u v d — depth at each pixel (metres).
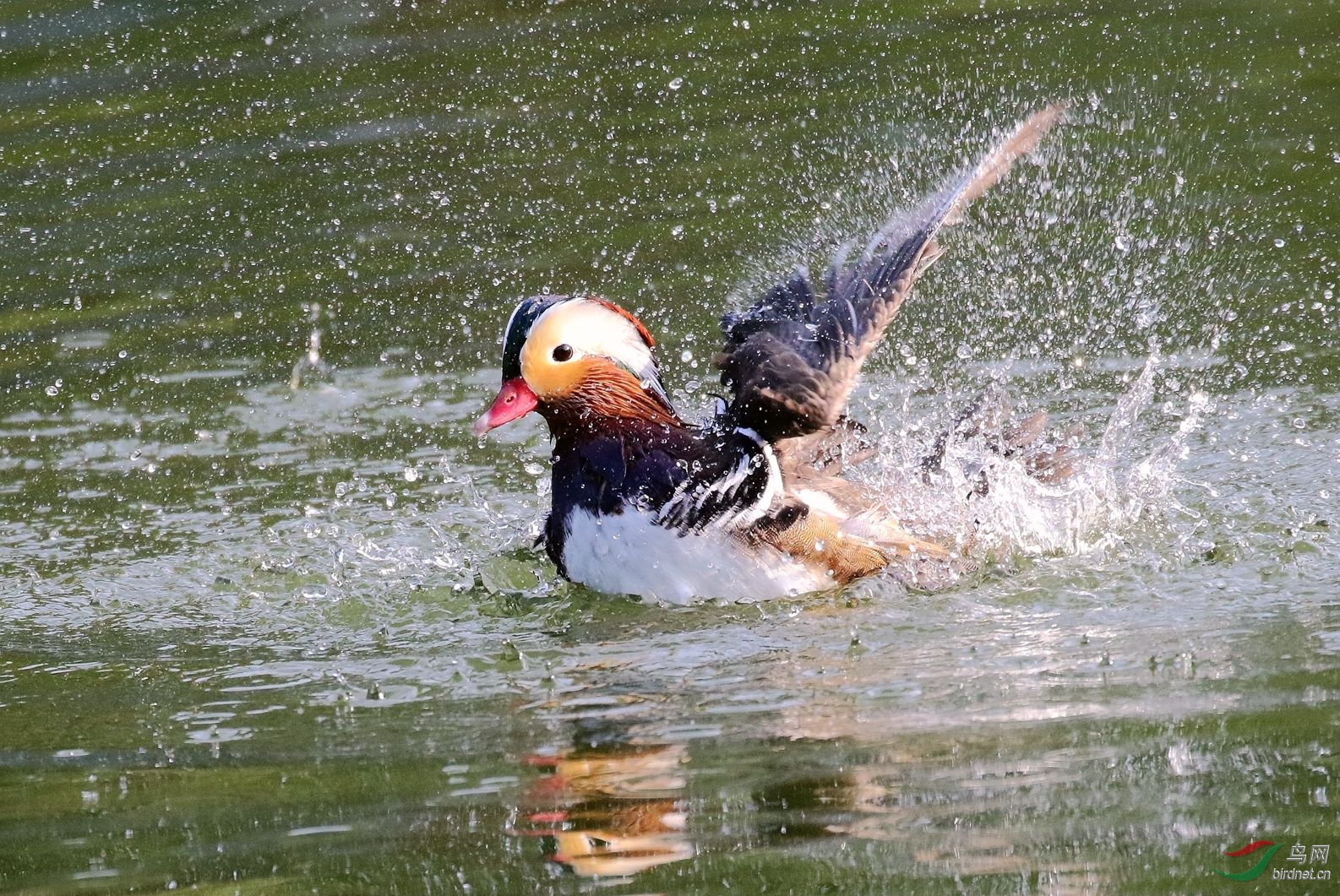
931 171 17.86
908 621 9.81
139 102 21.11
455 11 23.45
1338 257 15.96
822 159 18.44
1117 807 7.11
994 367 14.62
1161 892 6.42
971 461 11.42
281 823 7.50
